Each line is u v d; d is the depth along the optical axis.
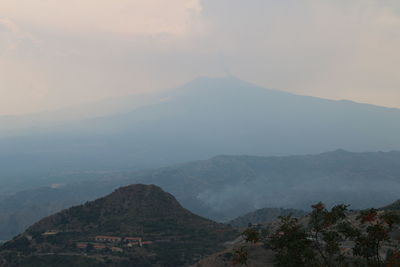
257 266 80.06
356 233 39.28
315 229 39.81
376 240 38.91
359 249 39.09
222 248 145.75
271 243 40.16
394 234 53.34
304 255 38.06
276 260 39.59
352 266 45.41
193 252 142.50
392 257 38.62
